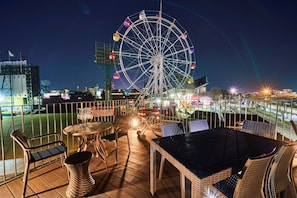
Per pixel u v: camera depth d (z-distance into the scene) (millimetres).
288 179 1780
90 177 2453
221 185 1667
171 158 1770
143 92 10891
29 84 30656
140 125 5859
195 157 1735
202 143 2143
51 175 2881
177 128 2951
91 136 3891
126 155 3670
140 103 7621
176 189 2412
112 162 3334
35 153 2643
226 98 5852
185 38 10766
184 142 2191
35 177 2824
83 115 3398
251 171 1361
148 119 5715
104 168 3092
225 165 1557
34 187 2561
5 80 28969
